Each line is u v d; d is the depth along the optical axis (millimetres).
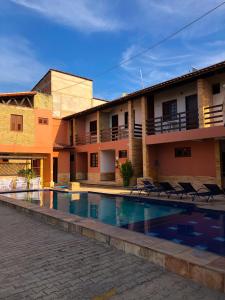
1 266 4473
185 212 10266
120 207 11930
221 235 7043
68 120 26438
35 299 3379
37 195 16453
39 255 4969
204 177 15156
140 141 19109
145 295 3430
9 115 19625
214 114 14688
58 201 14023
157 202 12117
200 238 6809
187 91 16500
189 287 3627
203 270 3691
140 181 16109
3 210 10148
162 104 18109
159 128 18203
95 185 20891
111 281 3834
